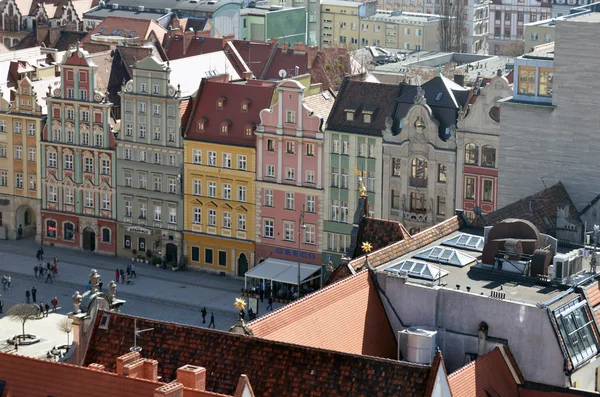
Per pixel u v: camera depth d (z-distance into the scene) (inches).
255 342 5231.3
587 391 5413.4
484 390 5300.2
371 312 5871.1
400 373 4911.4
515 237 6131.9
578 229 7696.9
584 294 5821.9
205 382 5132.9
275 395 5088.6
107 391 4904.0
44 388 5019.7
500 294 5748.0
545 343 5561.0
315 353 5103.3
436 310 5821.9
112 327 5595.5
